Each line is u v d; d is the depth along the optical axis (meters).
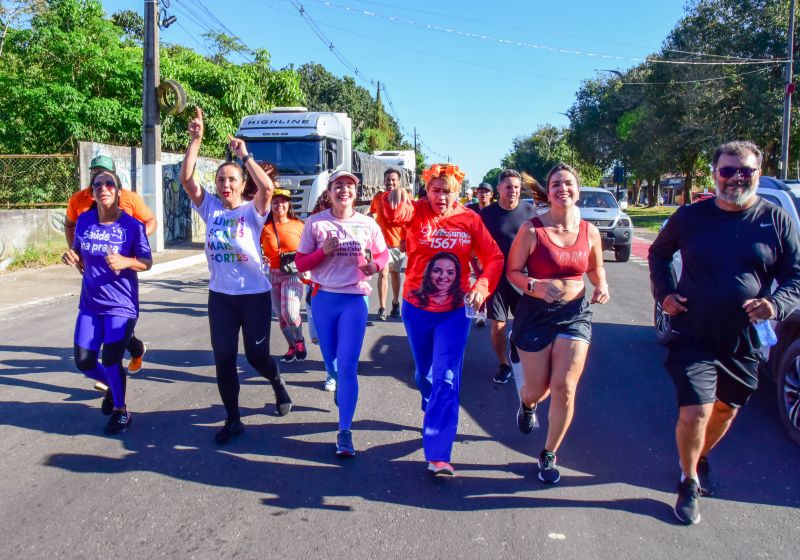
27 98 18.31
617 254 16.28
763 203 3.61
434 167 4.16
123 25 46.62
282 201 6.16
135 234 4.68
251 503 3.71
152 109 15.10
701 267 3.57
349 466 4.20
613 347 7.31
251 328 4.54
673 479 4.07
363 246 4.40
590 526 3.49
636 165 44.38
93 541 3.29
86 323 4.61
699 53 32.81
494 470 4.18
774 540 3.38
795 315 4.69
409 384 5.94
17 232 13.01
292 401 5.41
